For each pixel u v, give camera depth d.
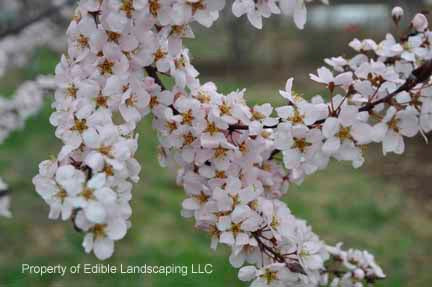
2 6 1.47
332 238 1.21
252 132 0.39
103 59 0.38
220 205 0.39
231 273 0.98
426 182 1.53
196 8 0.37
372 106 0.38
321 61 2.98
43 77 1.01
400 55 0.41
